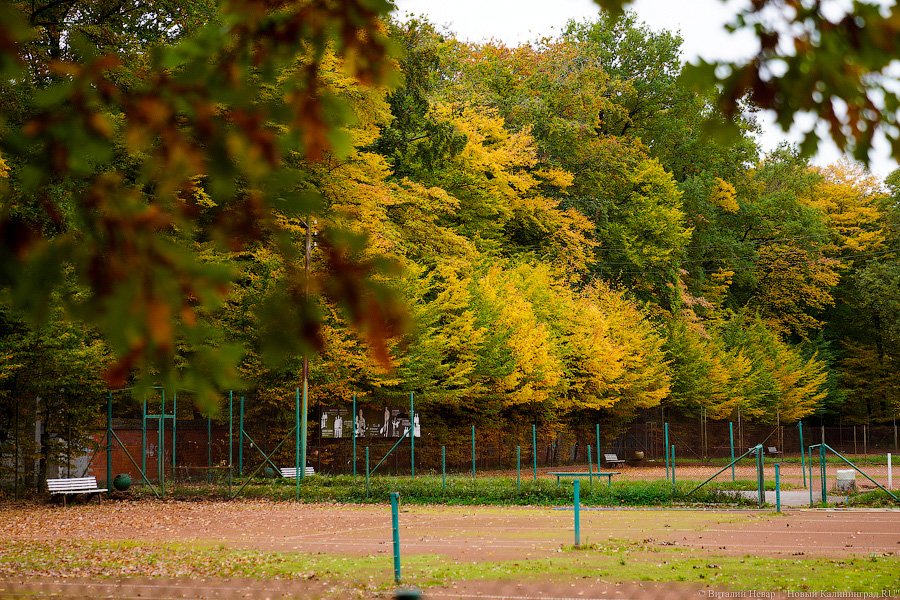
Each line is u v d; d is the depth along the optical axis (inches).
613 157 2395.4
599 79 2485.2
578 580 445.7
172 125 66.5
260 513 909.2
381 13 70.4
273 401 1229.7
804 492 1143.6
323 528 754.8
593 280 2076.8
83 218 63.3
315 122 67.7
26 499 1047.0
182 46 69.3
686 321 2201.0
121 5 973.8
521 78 2395.4
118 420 1252.5
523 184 1939.0
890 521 788.6
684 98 2714.1
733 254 2733.8
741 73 64.4
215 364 65.6
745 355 2372.0
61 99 65.2
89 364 999.0
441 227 1619.1
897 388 2876.5
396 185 1521.9
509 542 629.9
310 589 426.9
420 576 462.6
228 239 66.0
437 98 1838.1
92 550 597.6
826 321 3034.0
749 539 643.5
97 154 66.1
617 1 67.3
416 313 1348.4
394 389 1386.6
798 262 2859.3
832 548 583.8
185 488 1119.0
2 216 60.7
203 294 61.7
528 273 1812.3
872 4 61.9
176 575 478.6
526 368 1563.7
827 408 3002.0
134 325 59.0
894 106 63.9
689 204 2682.1
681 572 470.0
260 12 69.1
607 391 1867.6
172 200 67.1
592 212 2317.9
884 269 2684.5
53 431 1067.3
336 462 1331.2
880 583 430.0
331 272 64.6
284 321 65.5
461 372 1432.1
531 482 1067.9
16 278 60.6
